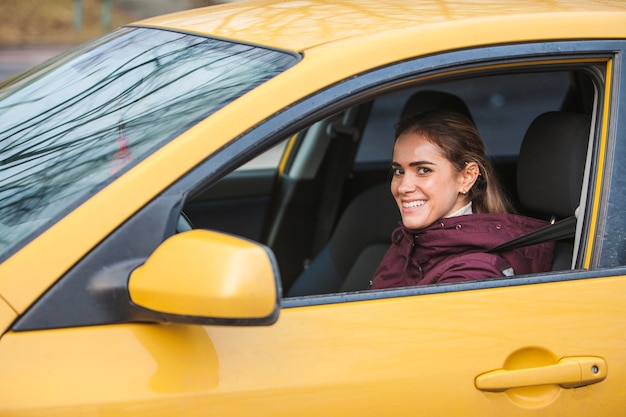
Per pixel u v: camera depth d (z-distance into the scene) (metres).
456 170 3.24
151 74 2.90
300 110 2.41
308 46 2.60
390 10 2.93
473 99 9.93
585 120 3.27
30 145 2.71
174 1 28.23
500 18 2.74
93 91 2.97
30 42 25.33
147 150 2.37
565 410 2.51
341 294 2.44
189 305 2.06
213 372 2.23
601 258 2.71
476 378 2.42
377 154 6.75
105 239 2.21
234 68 2.65
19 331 2.14
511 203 3.48
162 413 2.16
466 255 3.04
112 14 29.78
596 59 2.79
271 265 2.09
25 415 2.06
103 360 2.16
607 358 2.54
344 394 2.30
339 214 5.37
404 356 2.38
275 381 2.26
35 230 2.26
